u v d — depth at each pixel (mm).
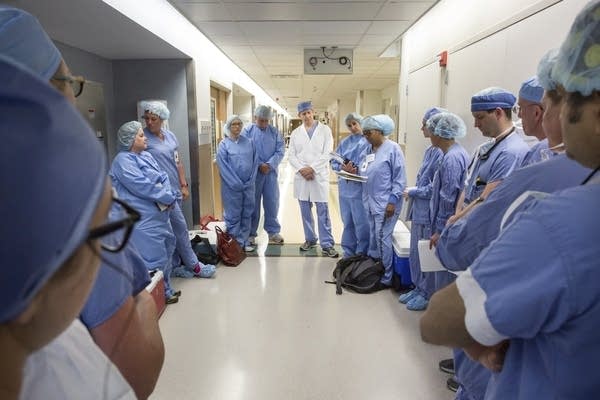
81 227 313
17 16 516
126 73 4020
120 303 648
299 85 9367
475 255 1191
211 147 4992
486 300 549
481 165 1909
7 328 328
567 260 488
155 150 3004
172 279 3373
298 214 5895
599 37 506
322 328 2562
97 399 492
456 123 2352
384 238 3104
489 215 1105
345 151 3777
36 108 293
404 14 3396
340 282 3172
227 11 3318
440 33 3197
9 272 286
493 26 2281
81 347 510
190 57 3947
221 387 1984
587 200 514
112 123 4035
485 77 2381
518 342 631
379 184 3062
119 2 2291
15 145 283
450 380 1960
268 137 4238
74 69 3346
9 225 281
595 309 481
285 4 3117
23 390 414
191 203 4312
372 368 2137
